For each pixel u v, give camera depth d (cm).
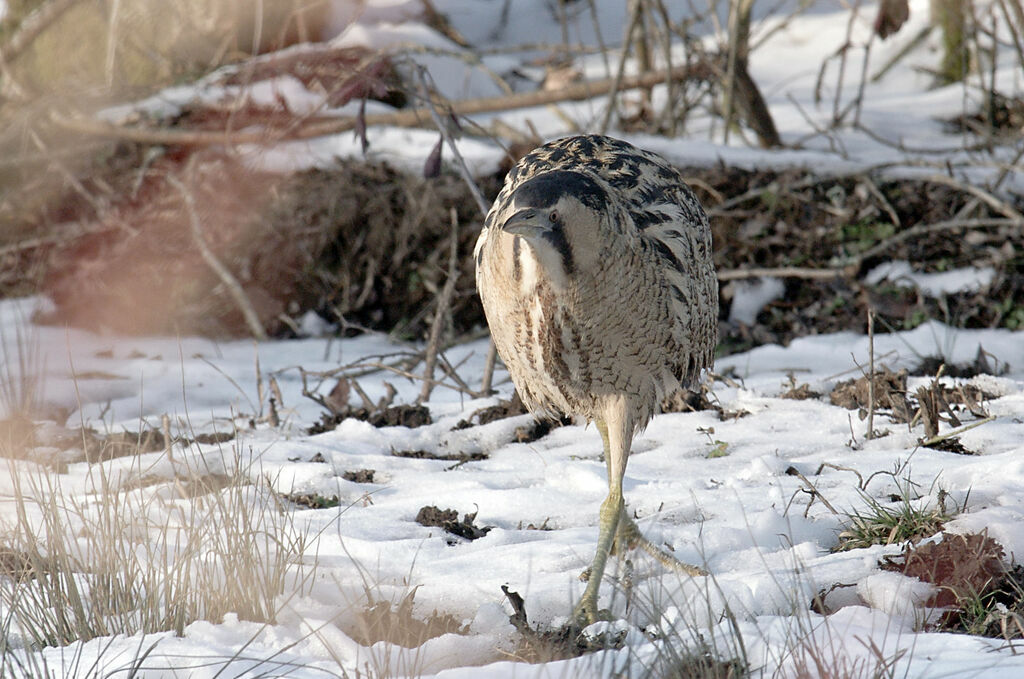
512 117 1928
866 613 604
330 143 1689
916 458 848
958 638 562
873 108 2005
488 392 1134
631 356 702
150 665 568
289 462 927
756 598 639
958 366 1150
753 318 1380
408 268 1511
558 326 677
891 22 1562
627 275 673
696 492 819
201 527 723
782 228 1438
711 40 2325
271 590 658
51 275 1647
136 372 1309
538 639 613
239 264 1549
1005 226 1398
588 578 691
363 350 1416
